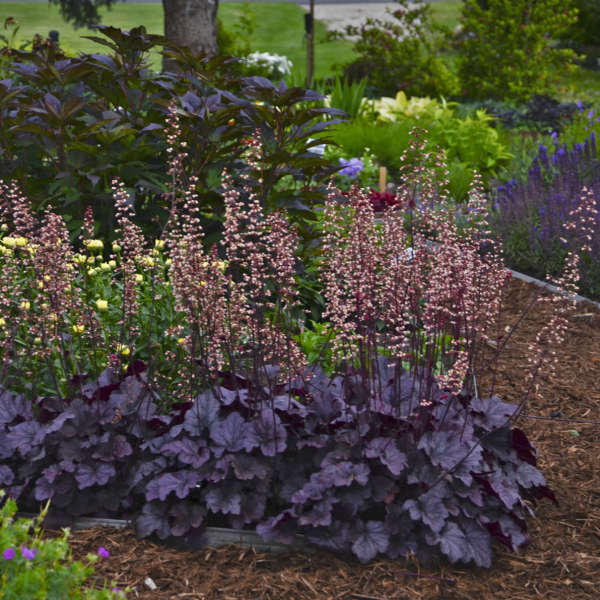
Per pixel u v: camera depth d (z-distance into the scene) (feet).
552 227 23.44
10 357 12.16
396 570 9.83
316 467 10.71
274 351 11.43
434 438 10.51
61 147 16.51
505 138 41.70
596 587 9.69
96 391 10.99
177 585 9.37
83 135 16.08
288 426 10.80
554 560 10.20
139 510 10.72
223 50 56.13
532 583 9.75
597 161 27.27
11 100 17.26
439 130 38.14
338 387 11.68
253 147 11.93
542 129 47.14
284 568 9.78
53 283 11.13
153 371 11.72
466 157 36.04
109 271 13.96
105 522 10.43
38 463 10.57
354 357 12.03
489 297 12.00
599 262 21.65
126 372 11.86
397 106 46.14
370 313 11.08
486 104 52.54
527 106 52.21
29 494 10.63
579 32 81.20
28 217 12.20
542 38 56.54
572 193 25.29
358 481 9.99
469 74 58.03
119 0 103.71
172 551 9.98
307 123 16.87
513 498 10.27
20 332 12.82
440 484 10.22
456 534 9.86
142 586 9.31
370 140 37.40
